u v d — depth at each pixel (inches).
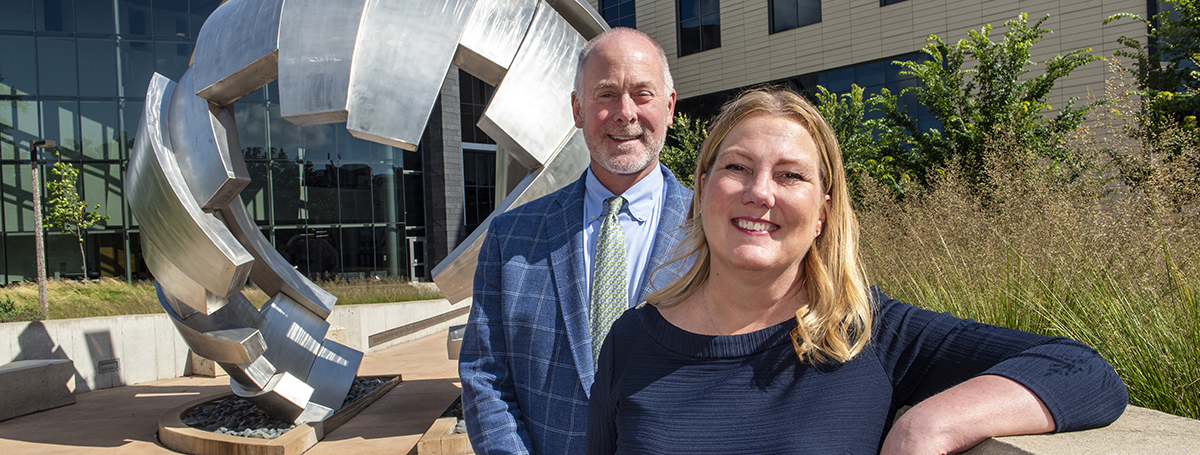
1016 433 33.1
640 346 44.9
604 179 77.7
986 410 33.0
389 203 789.9
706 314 44.8
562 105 161.8
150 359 319.3
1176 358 87.6
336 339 351.6
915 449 32.2
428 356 377.1
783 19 692.7
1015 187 174.9
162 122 175.5
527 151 159.5
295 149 760.3
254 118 749.3
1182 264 107.4
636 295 72.7
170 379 324.8
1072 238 127.6
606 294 71.4
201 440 183.9
